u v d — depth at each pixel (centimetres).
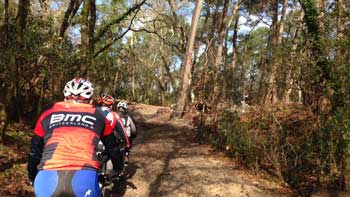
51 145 351
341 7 880
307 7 962
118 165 405
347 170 845
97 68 1625
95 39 1769
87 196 337
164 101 4381
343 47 836
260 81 1116
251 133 1031
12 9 1409
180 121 1791
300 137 952
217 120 1316
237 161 1095
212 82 1404
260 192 877
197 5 1989
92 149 355
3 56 927
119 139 509
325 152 859
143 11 2916
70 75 1144
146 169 996
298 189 900
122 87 3058
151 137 1435
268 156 956
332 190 841
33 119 1161
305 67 898
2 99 955
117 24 2016
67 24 1358
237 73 1273
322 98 891
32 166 375
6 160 836
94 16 1697
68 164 342
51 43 1047
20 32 966
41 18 1127
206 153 1183
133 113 2130
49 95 1188
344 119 802
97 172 353
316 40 882
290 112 1029
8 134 1008
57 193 333
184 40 3306
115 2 2247
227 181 923
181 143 1318
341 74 819
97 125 366
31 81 1139
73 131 357
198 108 1493
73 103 378
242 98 1232
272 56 972
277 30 2661
